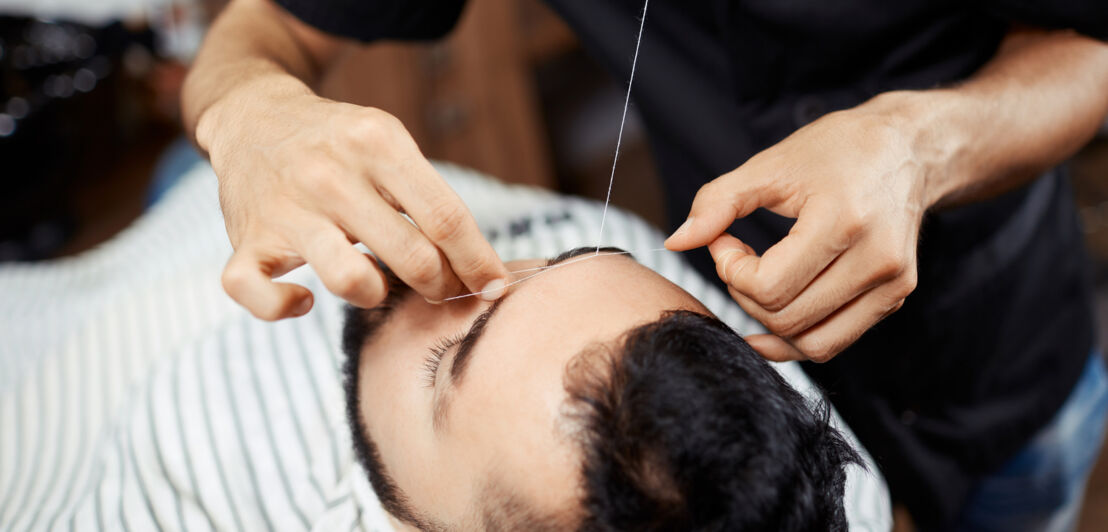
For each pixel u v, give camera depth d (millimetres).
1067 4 513
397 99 1665
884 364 753
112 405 851
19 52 1844
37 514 699
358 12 708
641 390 382
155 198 1397
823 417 460
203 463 699
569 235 884
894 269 401
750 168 427
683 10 696
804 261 397
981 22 600
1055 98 508
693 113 732
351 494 604
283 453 716
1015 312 735
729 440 373
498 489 415
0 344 978
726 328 446
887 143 418
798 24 571
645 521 370
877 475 716
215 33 695
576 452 389
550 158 2043
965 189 496
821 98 625
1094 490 1227
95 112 2453
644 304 446
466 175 1141
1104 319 1436
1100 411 857
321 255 369
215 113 472
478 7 1692
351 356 563
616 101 2383
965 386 775
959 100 466
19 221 2061
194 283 943
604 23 746
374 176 378
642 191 2199
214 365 776
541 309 445
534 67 2014
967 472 833
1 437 810
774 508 372
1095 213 1775
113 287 1042
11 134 1914
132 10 1980
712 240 440
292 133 393
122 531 628
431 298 427
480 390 427
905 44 598
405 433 482
